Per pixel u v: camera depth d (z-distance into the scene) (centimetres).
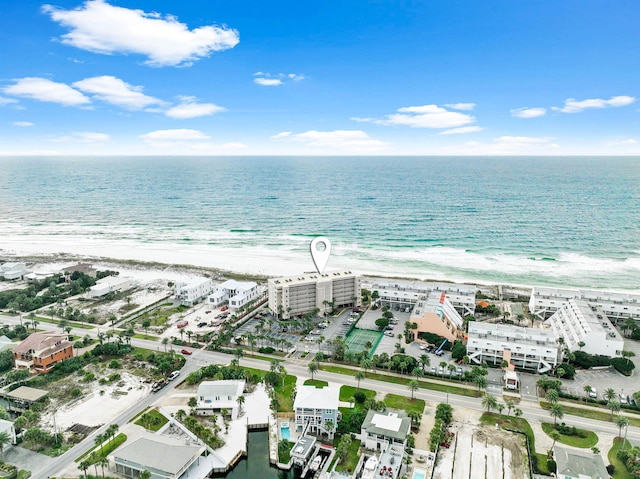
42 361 13612
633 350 15725
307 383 13125
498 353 14475
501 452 10125
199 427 10644
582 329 15300
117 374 13450
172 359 14188
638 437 10625
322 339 15388
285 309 18125
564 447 10256
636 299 18238
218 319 18275
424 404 12044
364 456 9988
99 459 9181
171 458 9169
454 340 15738
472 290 19312
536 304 18775
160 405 11944
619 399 12369
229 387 11944
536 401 12288
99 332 17062
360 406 11781
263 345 15762
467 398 12394
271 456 10000
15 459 9725
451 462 9794
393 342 16050
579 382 13438
